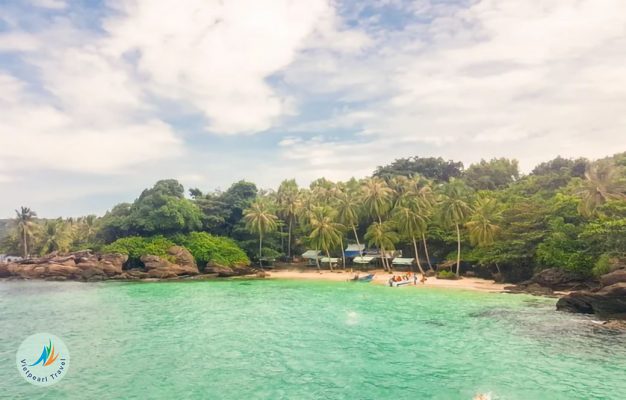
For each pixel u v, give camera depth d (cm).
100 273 7981
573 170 9588
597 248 4959
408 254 9506
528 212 6500
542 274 5691
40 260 8681
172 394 2028
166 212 9050
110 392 2066
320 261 10094
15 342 3103
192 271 8400
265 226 9425
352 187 10875
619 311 3575
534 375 2255
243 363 2505
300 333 3269
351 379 2214
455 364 2456
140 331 3403
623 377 2214
